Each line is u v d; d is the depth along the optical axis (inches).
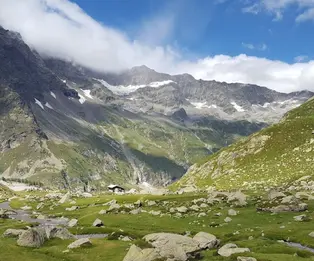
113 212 5044.3
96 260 2539.4
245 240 2962.6
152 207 5339.6
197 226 3742.6
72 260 2578.7
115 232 3572.8
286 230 3169.3
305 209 3991.1
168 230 3644.2
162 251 2335.1
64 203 7608.3
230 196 5177.2
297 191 5324.8
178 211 4562.0
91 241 3078.2
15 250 2731.3
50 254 2706.7
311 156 7224.4
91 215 4886.8
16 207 7598.4
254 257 2324.1
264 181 6860.2
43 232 3120.1
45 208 7130.9
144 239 2664.9
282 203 4106.8
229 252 2479.1
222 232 3390.7
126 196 7608.3
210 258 2418.8
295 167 7042.3
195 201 5255.9
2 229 4232.3
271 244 2768.2
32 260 2497.5
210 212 4370.1
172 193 7386.8
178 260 2287.2
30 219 5472.4
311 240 2842.0
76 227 4227.4
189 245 2524.6
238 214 4099.4
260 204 4318.4
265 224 3548.2
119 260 2466.8
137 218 4402.1
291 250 2551.7
